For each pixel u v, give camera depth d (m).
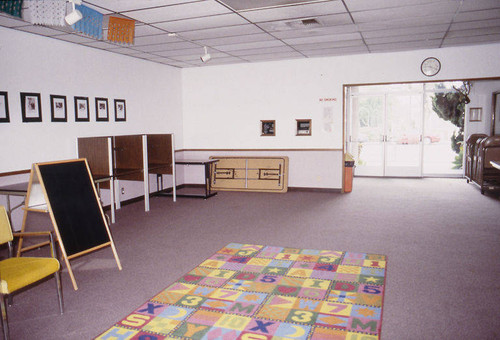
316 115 7.65
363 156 9.91
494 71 6.62
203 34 5.33
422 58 6.94
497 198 6.79
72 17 3.60
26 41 4.88
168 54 6.71
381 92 9.55
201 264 3.80
